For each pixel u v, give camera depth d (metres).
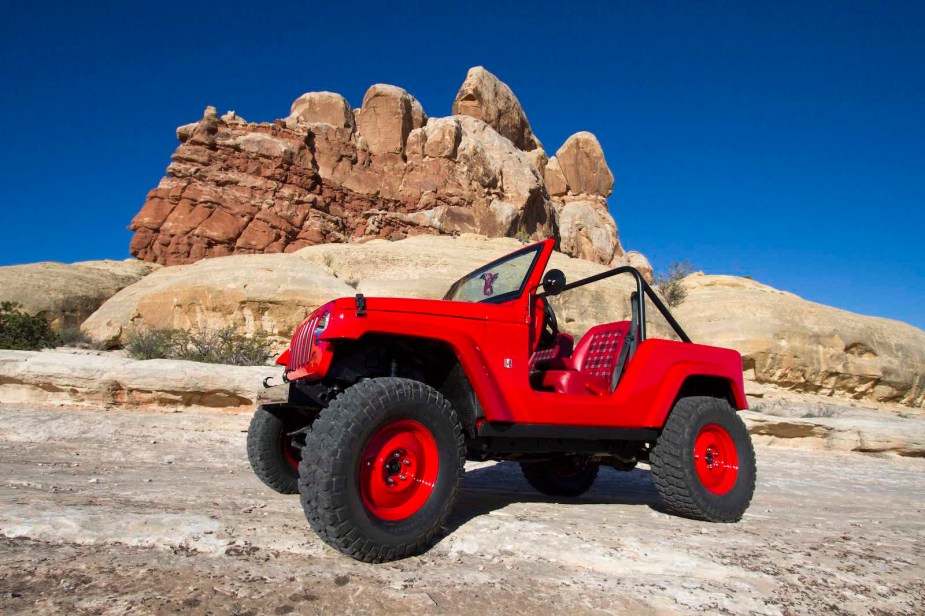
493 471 7.12
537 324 4.05
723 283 32.22
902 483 9.48
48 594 2.21
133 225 43.97
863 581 3.00
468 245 33.72
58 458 6.48
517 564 2.96
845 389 25.83
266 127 50.72
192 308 19.55
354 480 2.86
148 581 2.39
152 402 10.02
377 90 56.72
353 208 51.97
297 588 2.44
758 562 3.19
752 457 4.59
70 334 19.27
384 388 3.06
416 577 2.68
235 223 45.28
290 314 19.39
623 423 4.15
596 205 73.12
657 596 2.59
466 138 56.31
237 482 5.23
